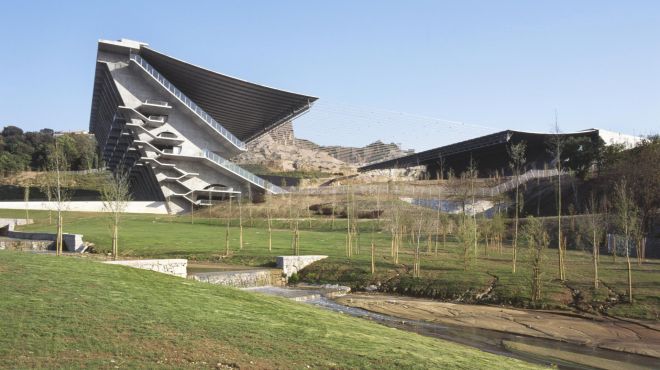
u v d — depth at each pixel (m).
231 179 100.94
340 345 12.16
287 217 73.75
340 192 88.69
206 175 99.50
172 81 97.88
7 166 131.12
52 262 17.56
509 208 75.75
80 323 11.21
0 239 45.59
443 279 30.03
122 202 41.09
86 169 139.88
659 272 31.34
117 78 91.62
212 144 100.50
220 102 104.94
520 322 22.19
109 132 112.12
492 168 127.12
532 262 27.67
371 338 13.60
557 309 24.73
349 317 17.84
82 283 14.73
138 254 38.91
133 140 97.06
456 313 23.92
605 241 45.81
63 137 149.38
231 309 14.62
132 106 92.06
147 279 17.17
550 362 16.30
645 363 16.66
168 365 9.59
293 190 98.19
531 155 114.75
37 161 140.38
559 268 29.66
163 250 40.56
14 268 15.58
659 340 19.45
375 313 23.86
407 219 46.84
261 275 32.19
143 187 114.88
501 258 38.75
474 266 33.75
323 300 27.14
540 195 80.94
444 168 138.38
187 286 17.28
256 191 101.25
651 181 52.91
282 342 11.78
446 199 79.06
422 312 24.11
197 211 89.50
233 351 10.73
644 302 24.39
